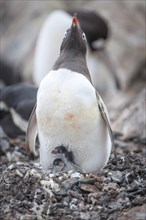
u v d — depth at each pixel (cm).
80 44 1246
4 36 3556
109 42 3030
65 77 1177
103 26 2758
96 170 1235
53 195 1138
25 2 3738
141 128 1753
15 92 1783
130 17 3234
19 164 1269
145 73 2942
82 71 1205
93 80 2781
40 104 1172
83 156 1201
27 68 3122
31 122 1241
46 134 1187
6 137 1752
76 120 1159
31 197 1139
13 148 1672
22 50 3284
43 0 3638
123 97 2597
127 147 1669
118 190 1162
